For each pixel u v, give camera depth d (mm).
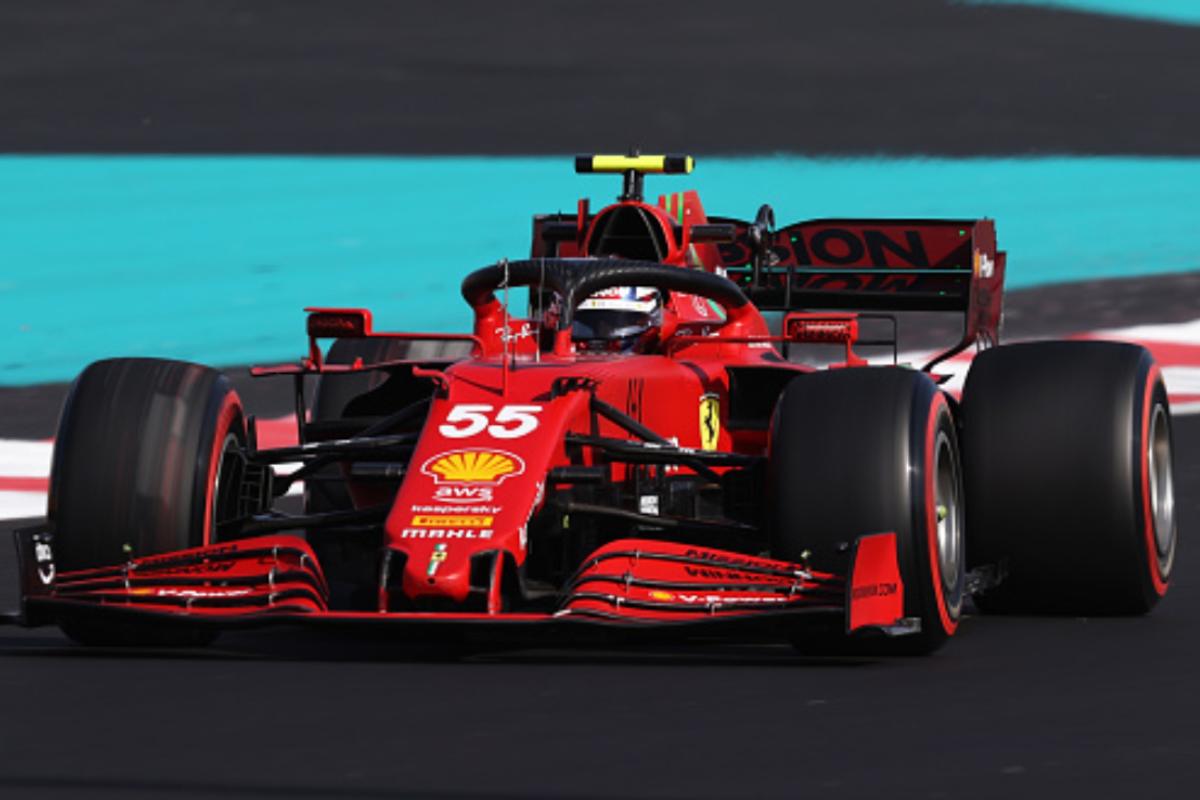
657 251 30203
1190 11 194125
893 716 20812
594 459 26094
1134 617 28734
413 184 110438
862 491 23922
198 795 17484
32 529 24234
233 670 23594
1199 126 138125
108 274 81750
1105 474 27719
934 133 131125
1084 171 116750
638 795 17500
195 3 190375
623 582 23266
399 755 18938
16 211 100625
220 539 25781
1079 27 182250
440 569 22594
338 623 22594
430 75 156625
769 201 100938
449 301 74375
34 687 22359
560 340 27562
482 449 24438
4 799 17359
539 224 36656
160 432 24938
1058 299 75312
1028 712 21109
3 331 68500
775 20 183375
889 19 183625
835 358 62938
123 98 145125
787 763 18672
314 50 168625
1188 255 86938
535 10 189375
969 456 28344
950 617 25125
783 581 23469
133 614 23219
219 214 99875
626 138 129250
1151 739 19750
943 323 69812
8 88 147875
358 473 25609
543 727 20172
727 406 28750
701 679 23000
